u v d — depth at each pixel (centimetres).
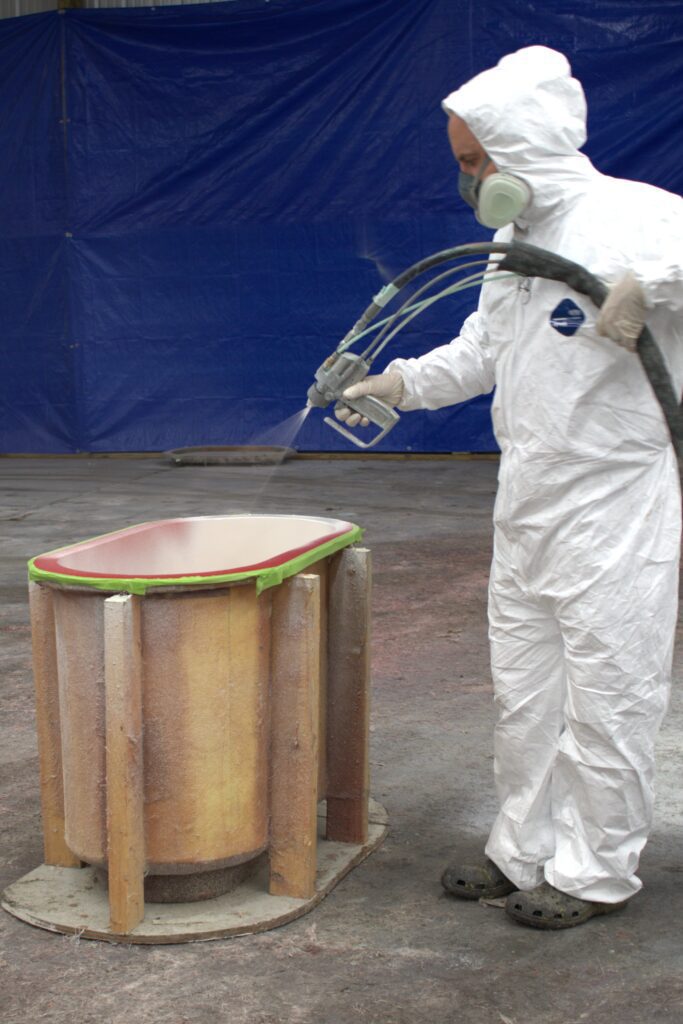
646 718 232
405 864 271
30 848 283
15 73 1020
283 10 959
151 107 998
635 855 241
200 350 1021
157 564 274
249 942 236
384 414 258
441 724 359
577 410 224
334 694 272
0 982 223
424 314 959
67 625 235
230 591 229
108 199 1016
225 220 1000
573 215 222
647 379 220
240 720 237
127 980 223
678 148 908
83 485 873
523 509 232
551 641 240
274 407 1015
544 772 244
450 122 229
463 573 560
